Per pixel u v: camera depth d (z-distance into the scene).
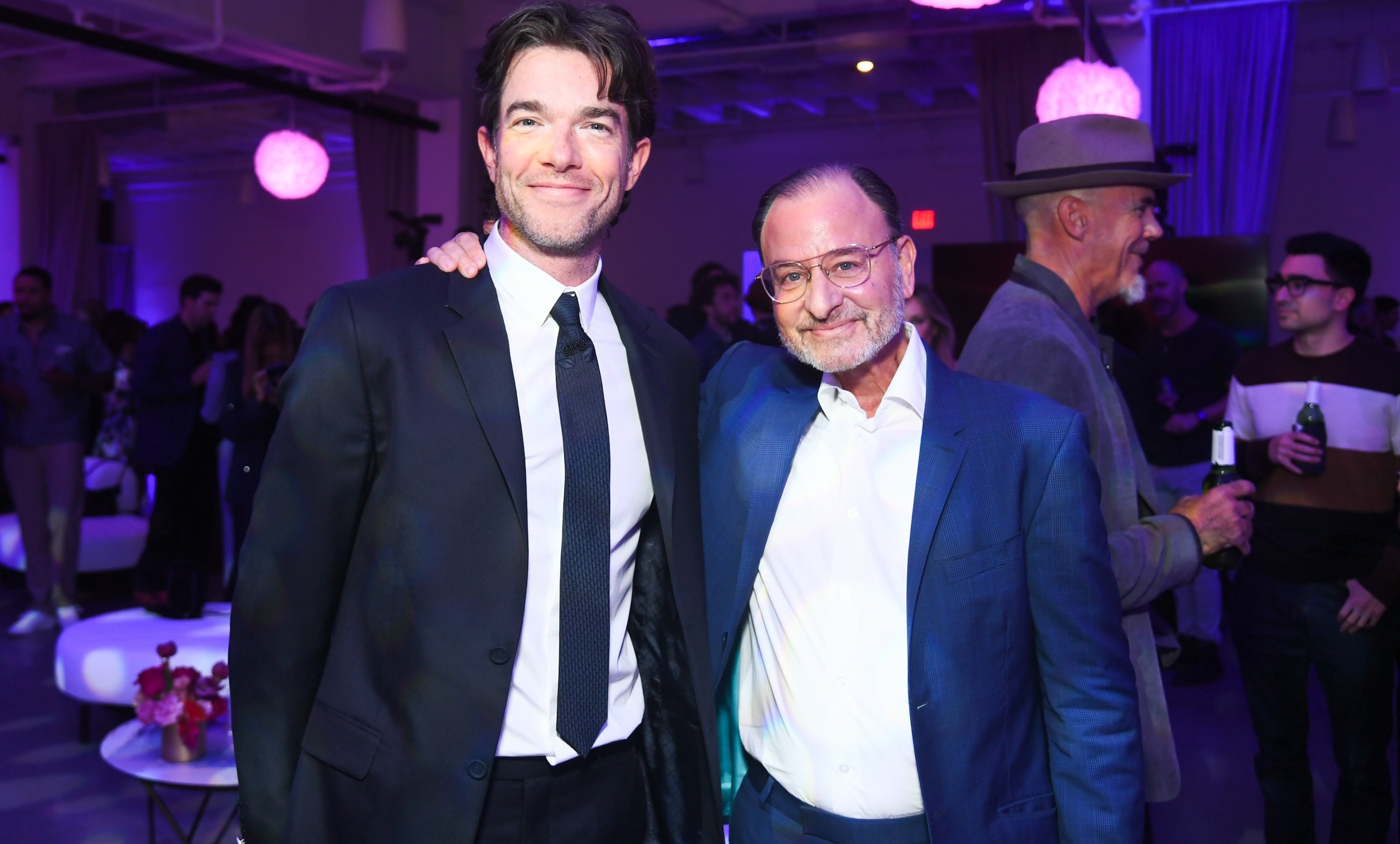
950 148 10.77
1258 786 3.48
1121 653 1.39
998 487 1.38
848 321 1.38
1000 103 7.85
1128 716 1.38
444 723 1.26
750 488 1.48
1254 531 2.63
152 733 2.94
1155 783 1.71
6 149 10.52
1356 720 2.49
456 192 9.29
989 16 7.57
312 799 1.29
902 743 1.38
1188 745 3.85
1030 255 1.91
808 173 1.41
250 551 1.29
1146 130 1.84
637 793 1.46
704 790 1.44
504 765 1.31
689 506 1.49
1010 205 7.84
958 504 1.37
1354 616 2.45
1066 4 5.77
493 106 1.36
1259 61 7.49
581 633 1.33
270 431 5.04
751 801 1.50
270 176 7.24
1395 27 8.56
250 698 1.29
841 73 9.43
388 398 1.29
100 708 4.13
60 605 5.27
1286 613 2.55
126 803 3.28
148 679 2.71
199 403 5.70
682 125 11.56
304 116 10.79
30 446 5.20
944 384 1.45
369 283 1.35
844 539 1.42
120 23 8.23
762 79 9.70
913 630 1.34
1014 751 1.38
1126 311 5.29
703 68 8.73
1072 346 1.69
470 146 9.31
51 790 3.36
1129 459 1.71
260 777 1.29
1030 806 1.38
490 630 1.28
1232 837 3.12
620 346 1.48
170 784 2.61
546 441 1.35
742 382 1.63
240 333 5.98
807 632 1.42
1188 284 5.82
